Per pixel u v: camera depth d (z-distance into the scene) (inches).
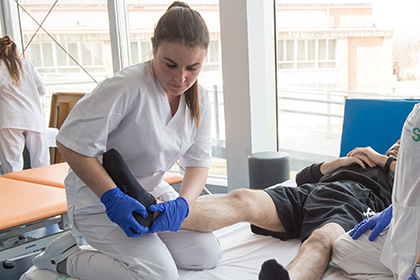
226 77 126.6
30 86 143.3
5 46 139.6
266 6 125.0
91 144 53.1
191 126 61.7
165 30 50.3
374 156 82.5
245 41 120.4
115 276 57.6
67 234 63.4
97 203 58.1
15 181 97.2
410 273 49.3
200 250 63.1
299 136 133.4
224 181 143.6
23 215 74.8
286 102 133.8
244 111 125.3
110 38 151.0
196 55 50.8
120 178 53.6
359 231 60.3
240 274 62.3
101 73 161.5
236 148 129.6
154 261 56.5
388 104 93.3
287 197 75.9
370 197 77.5
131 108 55.2
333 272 62.6
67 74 171.6
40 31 176.1
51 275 64.1
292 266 58.6
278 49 131.3
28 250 80.1
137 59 154.3
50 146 144.3
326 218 70.6
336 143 127.0
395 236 50.9
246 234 77.4
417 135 48.5
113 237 57.8
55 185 94.8
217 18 135.7
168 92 58.6
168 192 66.9
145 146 57.6
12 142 141.8
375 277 57.8
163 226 55.7
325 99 125.9
